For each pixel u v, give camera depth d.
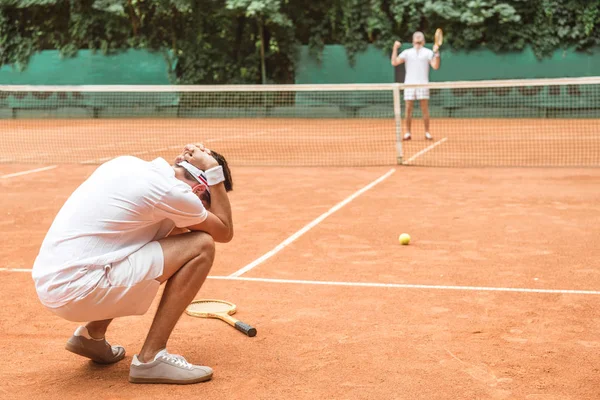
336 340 3.83
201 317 4.21
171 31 24.00
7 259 5.72
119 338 3.90
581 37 21.89
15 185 9.54
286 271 5.26
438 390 3.16
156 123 20.92
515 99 22.08
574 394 3.11
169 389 3.21
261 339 3.85
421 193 8.69
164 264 3.19
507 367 3.43
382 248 5.95
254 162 12.05
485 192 8.71
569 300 4.49
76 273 3.04
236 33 24.06
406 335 3.89
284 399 3.09
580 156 12.34
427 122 15.20
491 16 22.09
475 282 4.92
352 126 19.33
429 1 22.44
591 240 6.13
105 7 23.16
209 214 3.29
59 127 19.59
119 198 3.10
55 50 24.08
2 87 12.63
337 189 9.08
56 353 3.69
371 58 23.02
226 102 23.36
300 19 23.55
